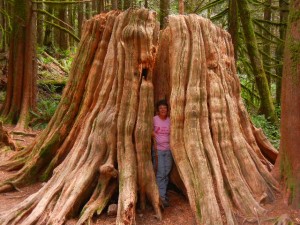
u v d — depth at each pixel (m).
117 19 7.52
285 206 5.95
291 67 6.06
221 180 6.09
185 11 17.17
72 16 29.41
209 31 7.26
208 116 6.72
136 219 6.22
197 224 5.68
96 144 6.80
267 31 14.78
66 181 6.52
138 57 6.90
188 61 6.81
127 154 6.55
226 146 6.56
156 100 7.29
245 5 13.41
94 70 7.73
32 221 5.80
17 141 11.42
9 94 13.62
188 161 6.30
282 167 6.34
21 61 13.49
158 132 6.76
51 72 19.77
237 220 5.73
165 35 7.43
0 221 5.93
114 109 6.95
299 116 6.02
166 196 6.73
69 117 8.11
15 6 13.47
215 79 6.96
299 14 5.96
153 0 19.86
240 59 14.89
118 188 6.58
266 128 12.48
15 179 7.86
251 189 6.30
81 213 5.99
